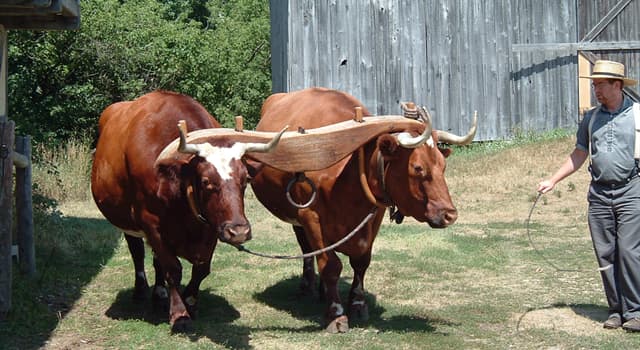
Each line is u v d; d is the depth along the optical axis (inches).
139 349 221.8
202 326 243.0
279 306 273.9
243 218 201.5
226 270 332.5
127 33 802.2
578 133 245.0
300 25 709.3
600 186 235.3
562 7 731.4
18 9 259.0
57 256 352.8
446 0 727.1
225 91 997.8
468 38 730.8
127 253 368.5
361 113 226.1
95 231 414.3
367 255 246.5
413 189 214.8
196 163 208.4
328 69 715.4
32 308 260.4
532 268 327.9
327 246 237.8
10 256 248.7
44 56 718.5
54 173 534.9
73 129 752.3
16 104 716.0
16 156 291.3
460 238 396.5
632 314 233.3
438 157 216.7
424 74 727.7
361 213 232.8
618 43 729.0
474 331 237.0
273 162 219.1
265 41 1273.4
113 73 789.9
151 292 292.5
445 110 732.0
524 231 417.7
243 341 227.6
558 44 729.6
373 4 718.5
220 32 1147.3
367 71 720.3
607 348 216.4
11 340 229.5
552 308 264.1
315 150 220.4
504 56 733.9
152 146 236.4
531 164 614.9
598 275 312.0
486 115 735.1
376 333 235.3
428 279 311.0
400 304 271.7
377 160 221.0
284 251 373.1
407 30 724.0
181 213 228.7
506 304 269.7
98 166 271.1
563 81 736.3
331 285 238.5
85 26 755.4
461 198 526.9
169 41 860.0
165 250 235.8
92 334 238.1
